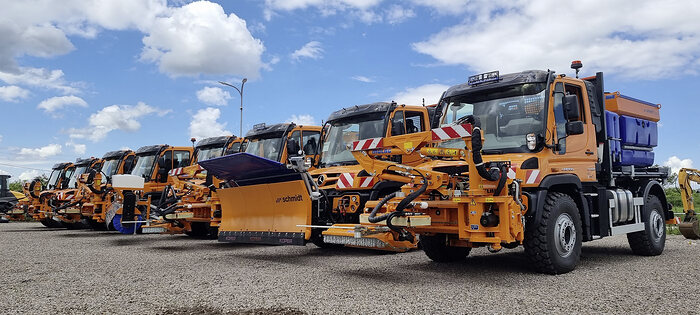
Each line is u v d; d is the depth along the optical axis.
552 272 6.26
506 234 5.66
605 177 7.66
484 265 7.29
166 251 9.62
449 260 7.66
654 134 9.20
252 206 8.41
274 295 5.25
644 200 8.37
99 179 14.01
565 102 6.43
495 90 7.06
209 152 15.26
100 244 11.19
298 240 7.37
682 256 8.24
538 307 4.59
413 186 6.31
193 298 5.16
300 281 6.06
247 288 5.66
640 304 4.68
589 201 7.14
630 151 8.34
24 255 9.06
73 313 4.59
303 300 4.99
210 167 8.40
